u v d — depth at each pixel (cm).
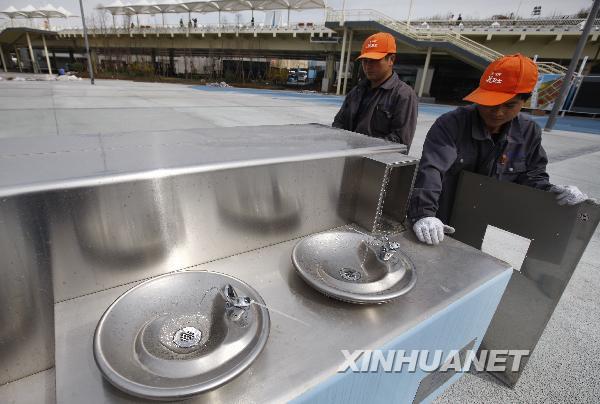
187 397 51
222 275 81
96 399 54
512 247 277
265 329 66
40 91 1174
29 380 71
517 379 144
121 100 1027
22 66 4634
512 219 137
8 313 66
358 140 135
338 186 119
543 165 154
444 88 2855
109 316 64
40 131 530
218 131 137
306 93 2259
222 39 3189
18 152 87
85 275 75
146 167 79
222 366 57
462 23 2364
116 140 108
